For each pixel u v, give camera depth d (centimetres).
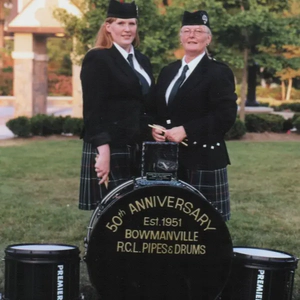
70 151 1364
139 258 354
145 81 418
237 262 387
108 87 400
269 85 4075
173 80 423
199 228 353
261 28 1634
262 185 966
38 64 1980
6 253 384
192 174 422
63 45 4150
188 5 1611
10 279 379
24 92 1933
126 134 404
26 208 768
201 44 416
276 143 1586
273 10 1750
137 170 416
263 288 383
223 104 405
